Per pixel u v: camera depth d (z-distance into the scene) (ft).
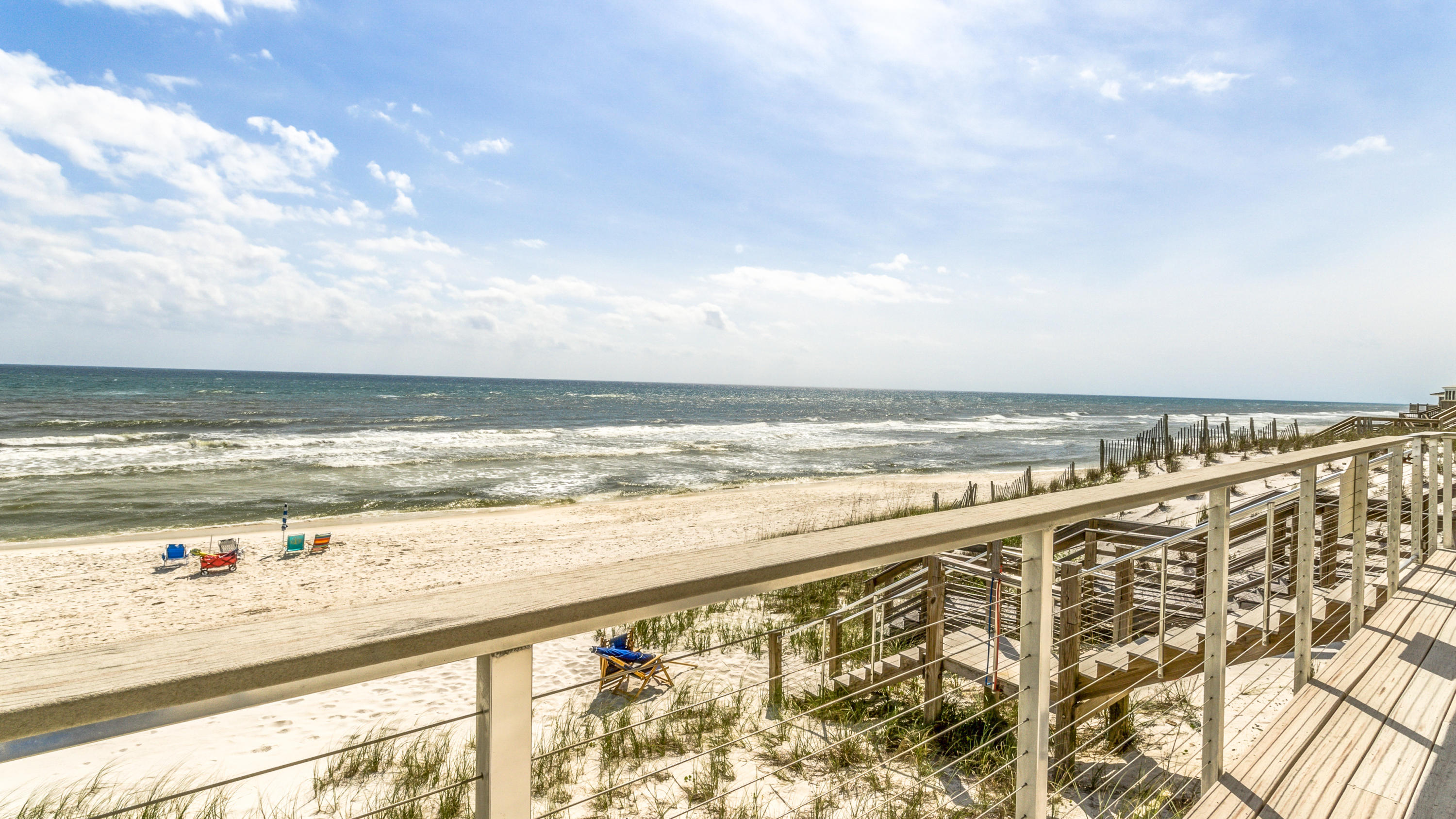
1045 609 5.51
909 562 20.95
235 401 199.41
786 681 20.17
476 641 2.82
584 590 3.19
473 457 103.71
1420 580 15.19
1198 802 7.54
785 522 58.44
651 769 14.99
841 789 13.52
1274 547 21.25
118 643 2.37
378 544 50.78
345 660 2.51
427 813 13.57
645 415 216.33
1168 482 6.79
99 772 16.03
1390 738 8.75
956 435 169.48
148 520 58.65
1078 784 12.67
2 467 81.82
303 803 14.05
